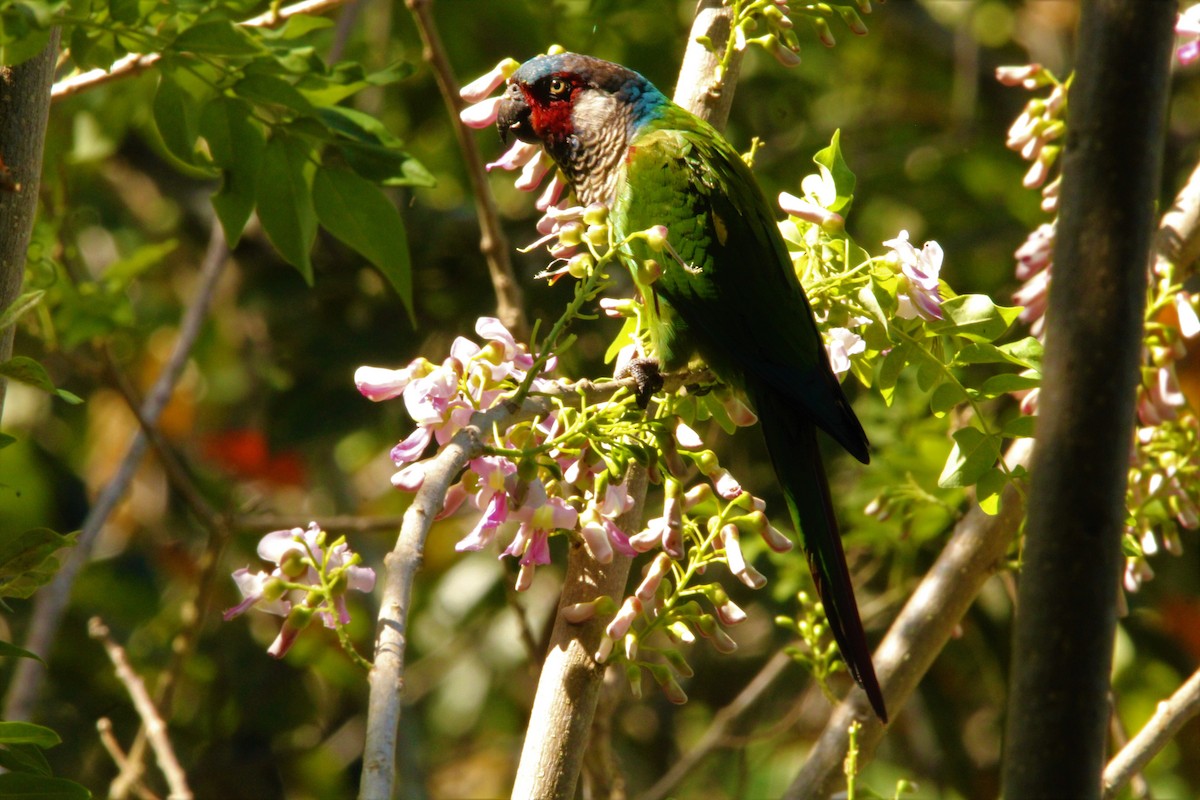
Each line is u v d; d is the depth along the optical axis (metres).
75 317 10.41
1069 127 4.10
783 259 7.31
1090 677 3.85
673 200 7.46
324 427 12.56
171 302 16.47
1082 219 4.02
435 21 13.39
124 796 9.70
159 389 10.92
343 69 7.09
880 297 5.91
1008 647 12.46
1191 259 7.71
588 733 5.46
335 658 13.78
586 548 5.75
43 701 13.18
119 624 14.60
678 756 14.09
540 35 13.26
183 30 6.35
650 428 5.46
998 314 6.04
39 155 5.81
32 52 5.30
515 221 13.05
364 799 3.62
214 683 14.08
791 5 6.79
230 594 14.52
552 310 12.09
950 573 7.50
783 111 12.55
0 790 5.32
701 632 5.54
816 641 7.28
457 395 5.29
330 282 13.27
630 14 13.12
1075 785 3.82
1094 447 3.92
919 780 13.65
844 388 11.86
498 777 15.70
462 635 15.54
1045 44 17.17
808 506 6.97
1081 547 3.89
